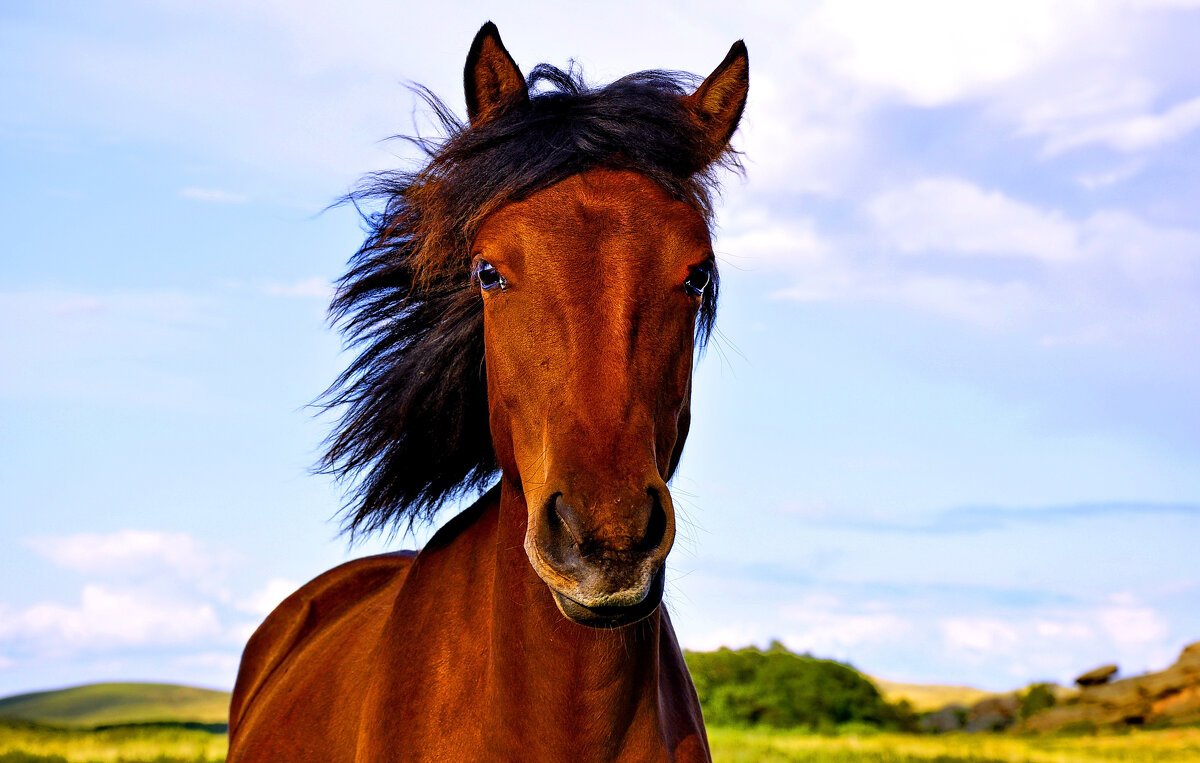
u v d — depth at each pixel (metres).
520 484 2.06
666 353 1.94
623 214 1.94
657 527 1.72
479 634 2.20
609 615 1.70
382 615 2.82
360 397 2.85
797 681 28.67
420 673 2.23
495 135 2.09
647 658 2.05
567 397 1.83
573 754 2.00
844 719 28.33
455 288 2.57
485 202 2.02
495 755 2.04
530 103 2.19
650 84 2.28
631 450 1.76
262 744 2.78
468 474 2.85
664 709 2.26
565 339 1.88
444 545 2.47
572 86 2.47
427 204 2.26
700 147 2.15
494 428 2.14
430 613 2.32
